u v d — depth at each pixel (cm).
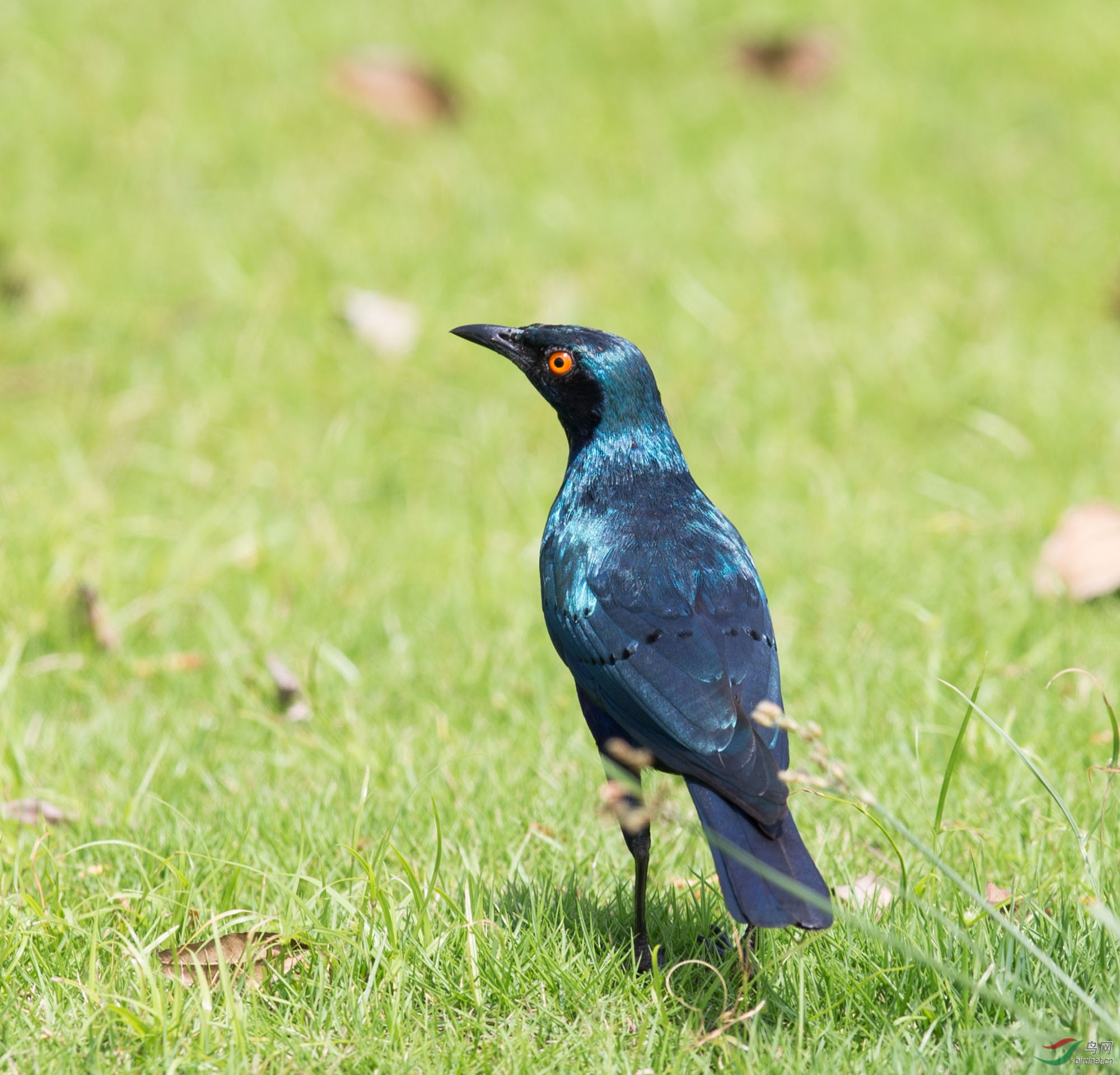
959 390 1399
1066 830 755
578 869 739
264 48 2003
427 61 1995
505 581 1136
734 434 1364
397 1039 591
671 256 1623
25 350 1483
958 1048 587
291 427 1378
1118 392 1400
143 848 717
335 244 1641
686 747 617
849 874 729
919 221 1709
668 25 2112
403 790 829
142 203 1717
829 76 2000
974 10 2192
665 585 675
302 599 1106
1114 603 1075
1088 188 1764
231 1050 574
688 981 653
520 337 758
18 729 909
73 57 1961
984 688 938
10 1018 603
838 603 1089
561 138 1877
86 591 1040
